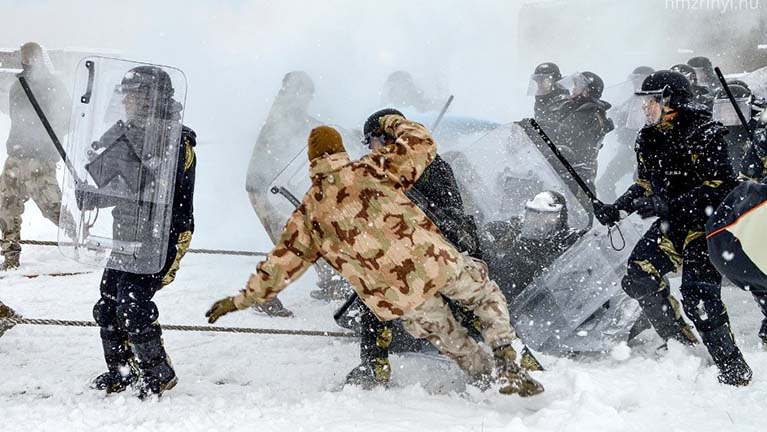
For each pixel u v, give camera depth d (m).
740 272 4.61
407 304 4.29
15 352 5.93
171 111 4.81
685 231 5.13
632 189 5.37
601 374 4.92
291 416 4.39
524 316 5.50
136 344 4.81
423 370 5.25
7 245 8.49
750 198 4.61
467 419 4.34
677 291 6.90
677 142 5.12
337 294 7.08
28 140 8.45
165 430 4.14
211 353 5.93
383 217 4.22
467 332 4.59
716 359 4.94
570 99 7.97
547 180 5.80
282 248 4.28
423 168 4.33
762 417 4.35
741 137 7.09
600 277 5.43
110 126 4.80
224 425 4.21
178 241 4.91
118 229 4.78
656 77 5.21
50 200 8.54
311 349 6.02
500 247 5.56
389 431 4.12
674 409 4.48
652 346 5.67
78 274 8.42
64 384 5.12
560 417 4.11
